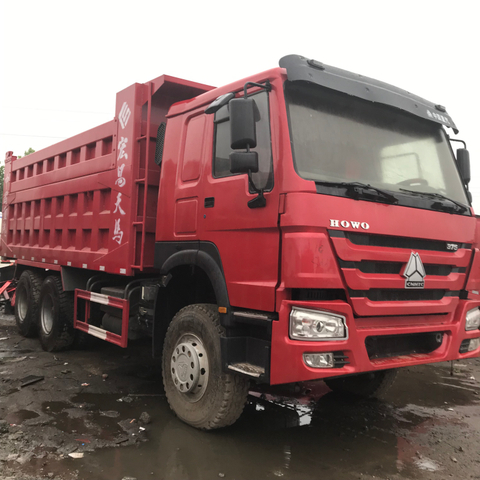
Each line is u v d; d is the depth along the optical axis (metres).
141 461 3.31
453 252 3.93
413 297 3.63
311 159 3.35
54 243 6.80
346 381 5.05
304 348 3.02
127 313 4.87
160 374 5.54
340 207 3.19
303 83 3.47
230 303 3.57
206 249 3.88
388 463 3.43
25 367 5.62
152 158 4.97
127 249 4.93
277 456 3.48
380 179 3.73
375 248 3.33
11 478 3.02
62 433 3.73
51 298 6.55
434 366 6.43
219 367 3.64
